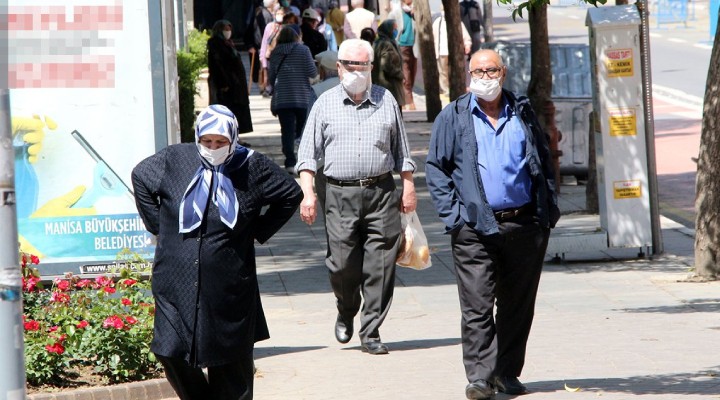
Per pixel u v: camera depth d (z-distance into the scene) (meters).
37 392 18.36
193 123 48.62
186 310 14.46
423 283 29.75
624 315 25.03
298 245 35.78
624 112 32.22
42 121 21.31
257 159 14.76
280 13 79.06
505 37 124.88
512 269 17.89
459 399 18.31
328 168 21.83
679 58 101.81
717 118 28.41
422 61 65.50
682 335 22.72
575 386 18.88
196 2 99.31
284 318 26.03
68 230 21.55
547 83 44.00
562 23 139.12
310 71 47.78
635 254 33.38
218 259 14.50
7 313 11.08
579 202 42.66
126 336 19.30
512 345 18.39
